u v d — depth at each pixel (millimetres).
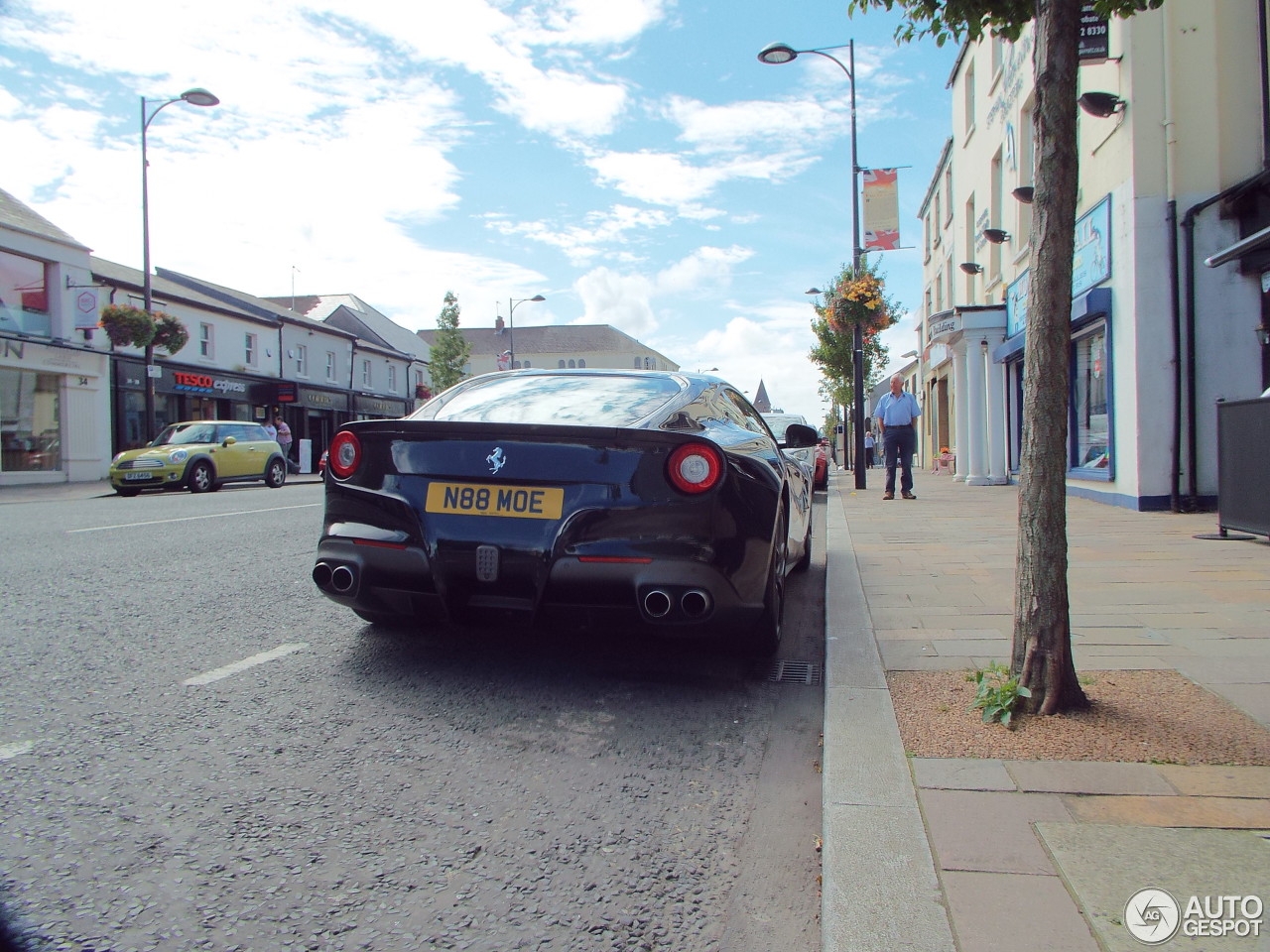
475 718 3178
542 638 4297
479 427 3383
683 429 3676
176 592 5223
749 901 2006
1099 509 9445
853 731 2826
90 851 2143
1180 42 8742
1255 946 1640
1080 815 2195
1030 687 2916
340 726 3057
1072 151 2799
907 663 3623
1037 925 1734
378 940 1812
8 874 2029
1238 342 8695
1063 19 2768
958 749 2646
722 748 2959
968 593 5117
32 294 20906
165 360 25203
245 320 29719
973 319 15203
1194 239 8711
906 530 8531
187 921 1859
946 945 1683
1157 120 8820
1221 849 2006
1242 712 2855
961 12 3311
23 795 2439
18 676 3494
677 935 1861
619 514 3248
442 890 2018
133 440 23969
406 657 3914
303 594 5207
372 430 3545
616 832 2332
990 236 13781
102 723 3012
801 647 4305
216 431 18594
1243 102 8656
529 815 2416
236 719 3092
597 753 2887
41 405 21109
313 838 2248
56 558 6484
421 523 3396
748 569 3430
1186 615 4277
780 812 2477
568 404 3889
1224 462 6746
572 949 1800
